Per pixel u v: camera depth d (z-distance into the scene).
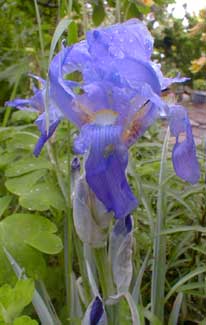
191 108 1.97
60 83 0.20
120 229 0.22
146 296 0.40
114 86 0.20
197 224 0.41
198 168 0.22
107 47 0.20
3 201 0.36
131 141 0.21
